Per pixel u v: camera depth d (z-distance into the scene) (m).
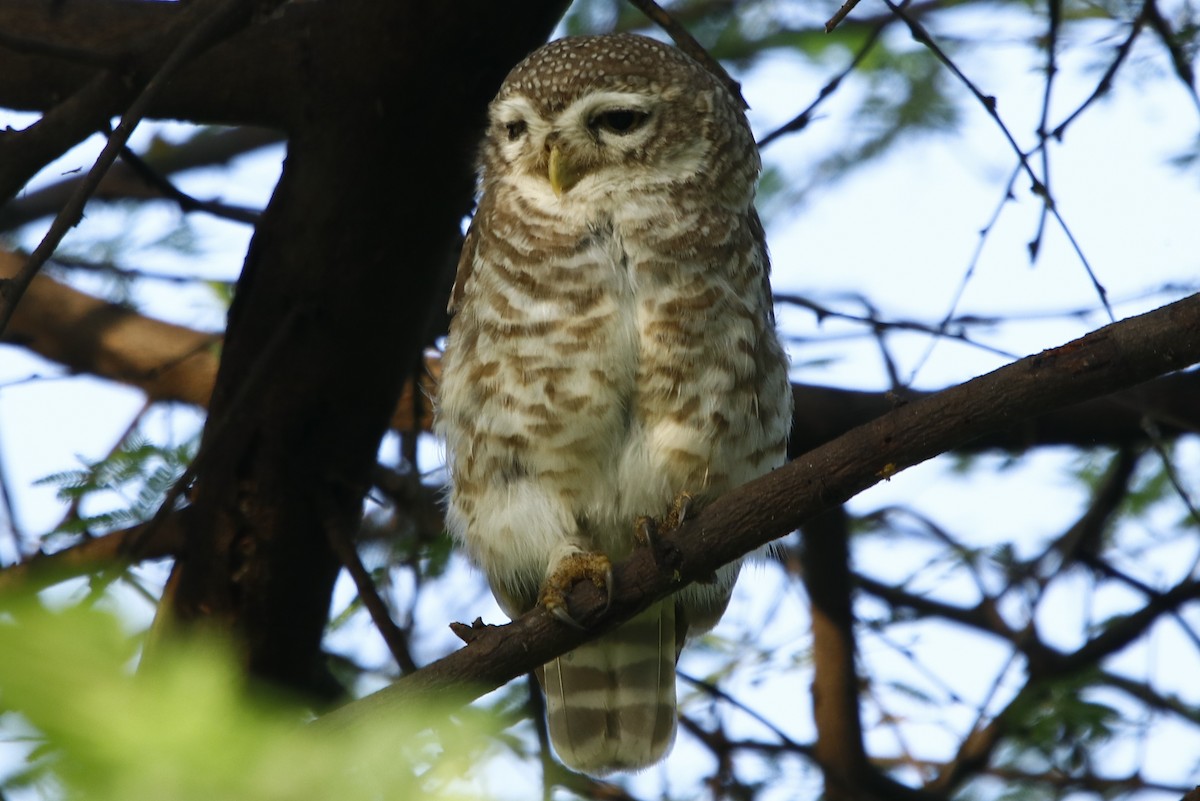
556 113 8.70
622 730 8.80
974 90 8.15
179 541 9.16
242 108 8.70
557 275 8.28
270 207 8.56
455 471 8.56
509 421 8.27
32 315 11.76
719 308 8.31
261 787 3.43
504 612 9.01
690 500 8.00
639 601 6.89
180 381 11.58
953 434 6.36
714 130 8.82
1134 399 10.12
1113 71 8.59
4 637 3.26
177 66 6.54
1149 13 8.92
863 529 11.85
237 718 3.56
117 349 11.70
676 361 8.21
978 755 9.89
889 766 10.97
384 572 9.92
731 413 8.27
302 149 8.38
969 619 11.41
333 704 9.36
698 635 9.22
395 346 8.73
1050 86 8.58
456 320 8.56
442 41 8.01
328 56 8.06
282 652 9.27
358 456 9.02
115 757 3.24
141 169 9.34
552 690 8.88
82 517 8.42
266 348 8.09
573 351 8.19
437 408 9.07
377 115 8.16
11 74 8.88
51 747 3.21
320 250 8.41
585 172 8.60
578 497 8.35
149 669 3.61
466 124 8.38
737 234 8.59
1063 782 9.74
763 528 6.71
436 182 8.38
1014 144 8.11
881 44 12.02
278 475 8.81
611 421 8.23
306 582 9.08
